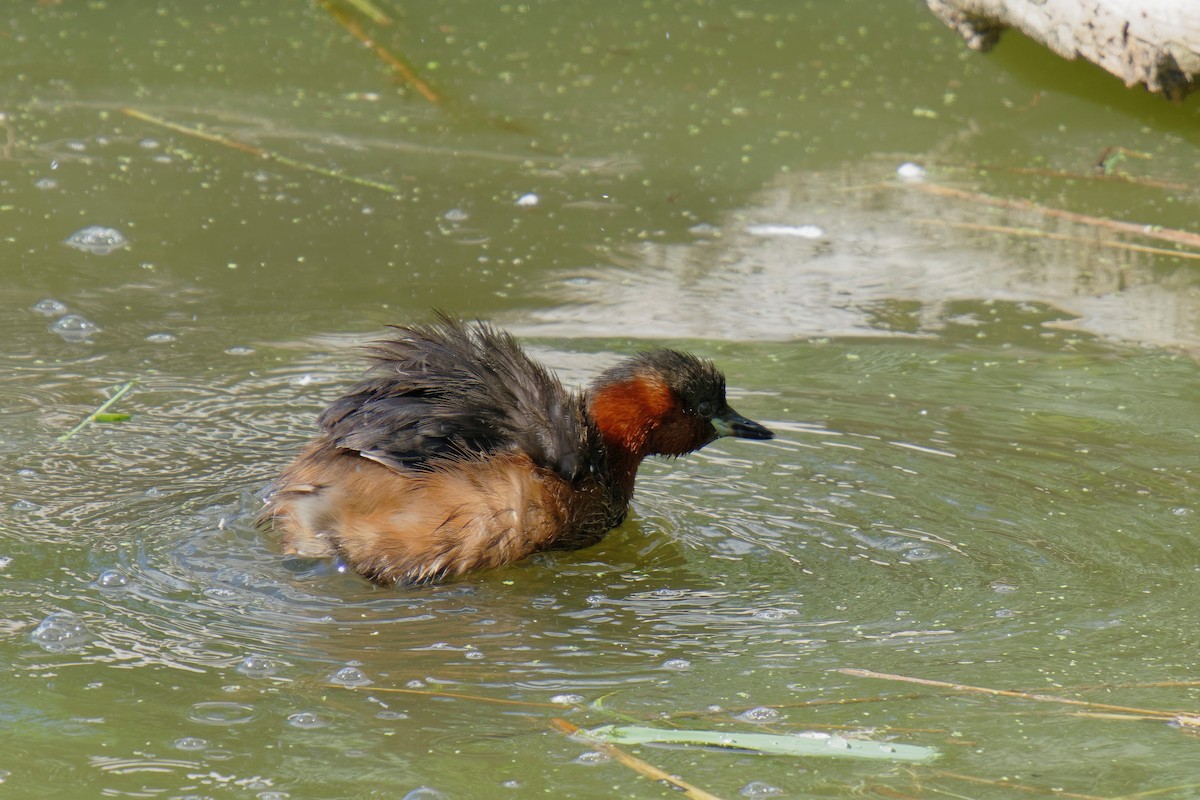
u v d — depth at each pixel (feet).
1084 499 33.09
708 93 64.75
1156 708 24.20
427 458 30.17
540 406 31.89
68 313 42.96
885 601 28.73
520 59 67.82
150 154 56.13
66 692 24.36
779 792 21.68
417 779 22.02
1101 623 27.58
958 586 29.30
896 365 41.14
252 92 62.85
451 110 62.08
